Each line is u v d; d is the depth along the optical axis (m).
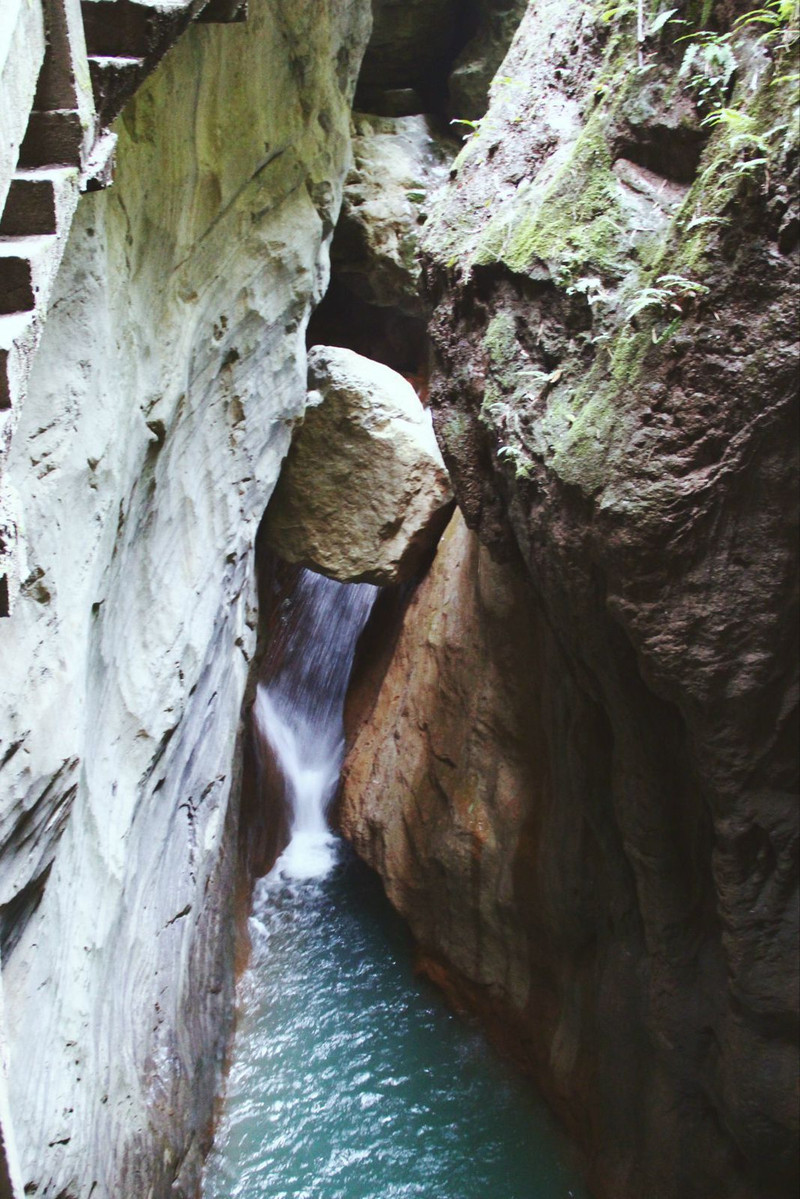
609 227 4.07
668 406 3.62
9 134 2.54
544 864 5.86
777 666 3.68
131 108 4.79
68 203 2.95
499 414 4.46
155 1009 5.40
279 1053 6.70
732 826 3.97
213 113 5.80
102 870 4.44
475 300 4.82
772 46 3.51
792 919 3.99
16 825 3.32
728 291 3.46
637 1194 5.16
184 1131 5.50
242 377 6.53
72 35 2.93
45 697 3.52
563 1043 5.91
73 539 3.89
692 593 3.70
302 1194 5.75
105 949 4.57
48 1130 3.70
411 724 7.39
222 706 6.81
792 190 3.26
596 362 3.96
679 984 4.64
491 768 6.52
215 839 6.69
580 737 4.99
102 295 4.20
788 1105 4.12
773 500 3.51
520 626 6.10
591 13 4.90
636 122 4.09
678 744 4.28
